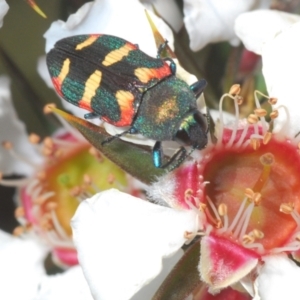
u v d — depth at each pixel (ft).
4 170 0.51
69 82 0.44
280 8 0.48
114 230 0.43
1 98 0.49
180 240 0.43
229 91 0.45
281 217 0.45
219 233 0.44
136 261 0.43
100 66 0.43
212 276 0.42
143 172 0.43
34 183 0.50
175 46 0.46
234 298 0.44
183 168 0.44
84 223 0.43
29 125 0.51
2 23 0.45
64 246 0.49
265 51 0.45
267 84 0.45
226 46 0.48
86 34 0.45
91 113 0.44
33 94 0.48
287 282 0.43
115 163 0.43
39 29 0.48
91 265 0.42
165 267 0.44
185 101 0.43
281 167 0.45
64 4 0.47
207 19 0.47
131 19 0.45
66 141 0.50
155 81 0.43
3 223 0.50
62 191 0.50
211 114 0.46
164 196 0.44
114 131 0.44
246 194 0.44
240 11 0.47
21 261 0.49
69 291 0.47
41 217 0.50
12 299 0.48
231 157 0.45
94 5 0.45
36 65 0.48
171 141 0.44
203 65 0.48
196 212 0.44
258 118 0.45
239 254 0.43
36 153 0.51
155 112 0.43
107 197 0.43
